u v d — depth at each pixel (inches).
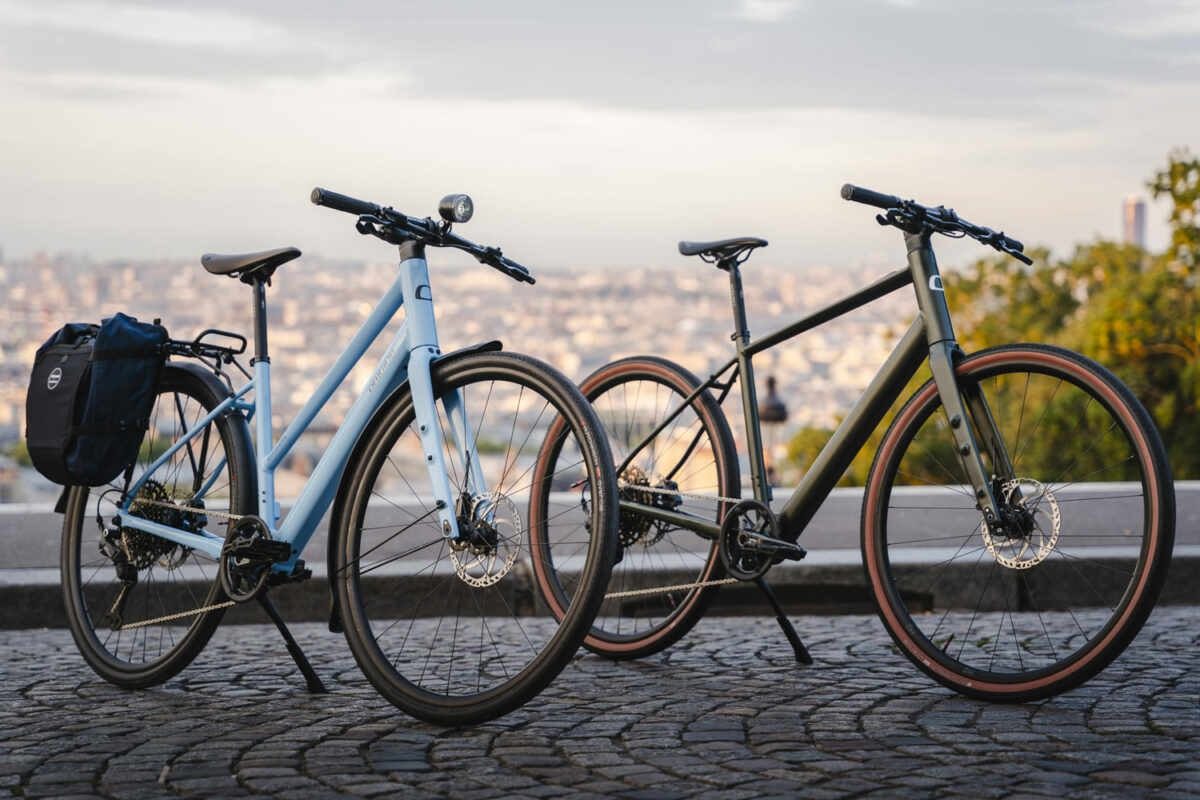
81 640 158.9
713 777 108.3
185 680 154.9
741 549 153.3
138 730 129.0
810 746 118.3
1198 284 1368.1
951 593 215.9
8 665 167.0
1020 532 137.4
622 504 169.3
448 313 4485.7
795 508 152.9
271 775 111.0
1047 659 161.0
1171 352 1373.0
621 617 200.5
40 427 155.8
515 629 192.7
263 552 141.7
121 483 160.6
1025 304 2052.2
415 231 139.5
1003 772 108.1
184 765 114.9
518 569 210.7
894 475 146.1
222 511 149.6
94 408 152.4
